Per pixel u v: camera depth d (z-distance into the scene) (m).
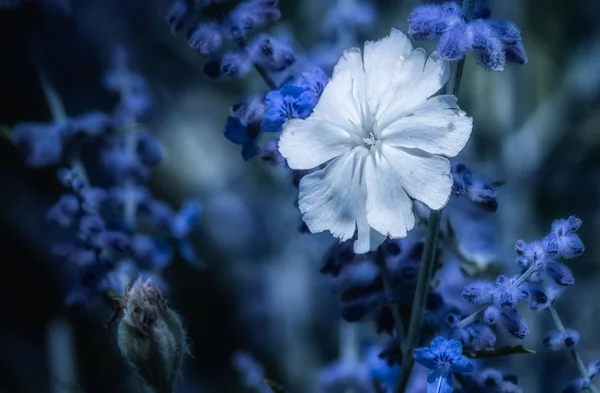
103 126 0.43
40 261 0.71
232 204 0.69
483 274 0.41
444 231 0.39
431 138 0.33
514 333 0.34
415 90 0.33
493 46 0.32
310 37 0.66
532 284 0.34
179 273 0.70
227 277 0.69
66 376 0.58
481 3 0.35
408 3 0.63
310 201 0.33
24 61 0.71
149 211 0.42
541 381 0.56
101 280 0.40
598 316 0.65
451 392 0.33
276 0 0.36
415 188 0.33
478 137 0.64
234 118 0.35
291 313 0.65
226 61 0.35
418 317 0.34
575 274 0.68
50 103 0.44
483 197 0.34
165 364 0.35
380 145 0.33
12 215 0.71
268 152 0.35
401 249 0.36
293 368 0.65
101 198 0.42
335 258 0.35
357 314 0.36
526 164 0.65
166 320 0.35
